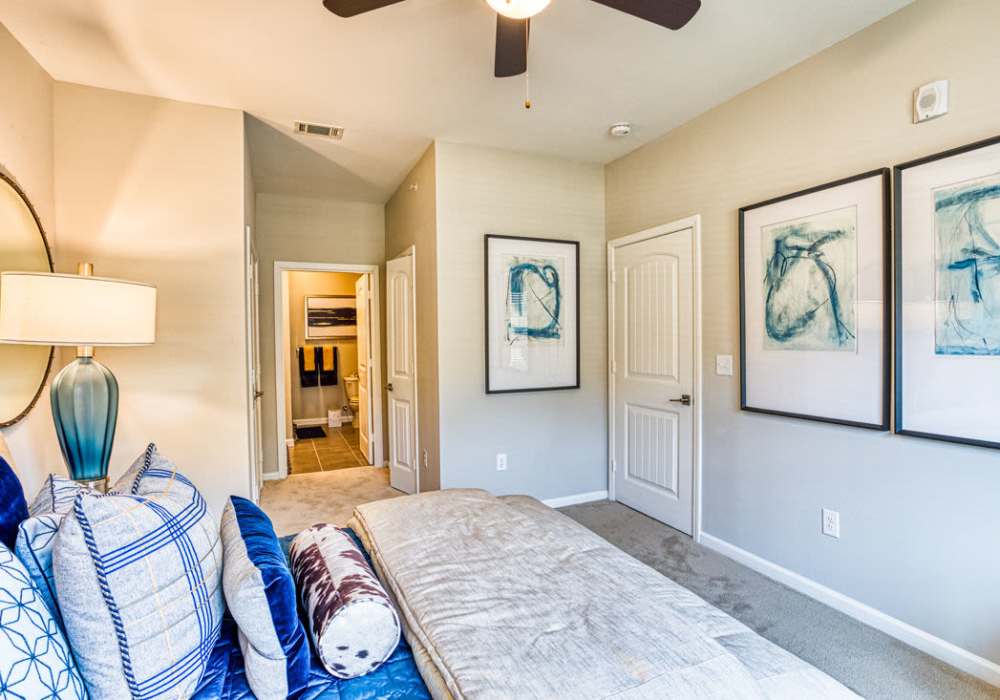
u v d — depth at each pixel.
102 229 2.64
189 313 2.79
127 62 2.39
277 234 4.59
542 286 3.66
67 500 1.15
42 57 2.34
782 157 2.51
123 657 0.88
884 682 1.80
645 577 1.38
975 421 1.80
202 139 2.82
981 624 1.81
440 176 3.36
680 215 3.15
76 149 2.60
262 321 4.54
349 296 7.32
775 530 2.58
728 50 2.31
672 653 1.01
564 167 3.72
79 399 2.01
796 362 2.44
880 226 2.08
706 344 2.99
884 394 2.08
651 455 3.44
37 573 0.89
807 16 2.06
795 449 2.47
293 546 1.55
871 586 2.15
